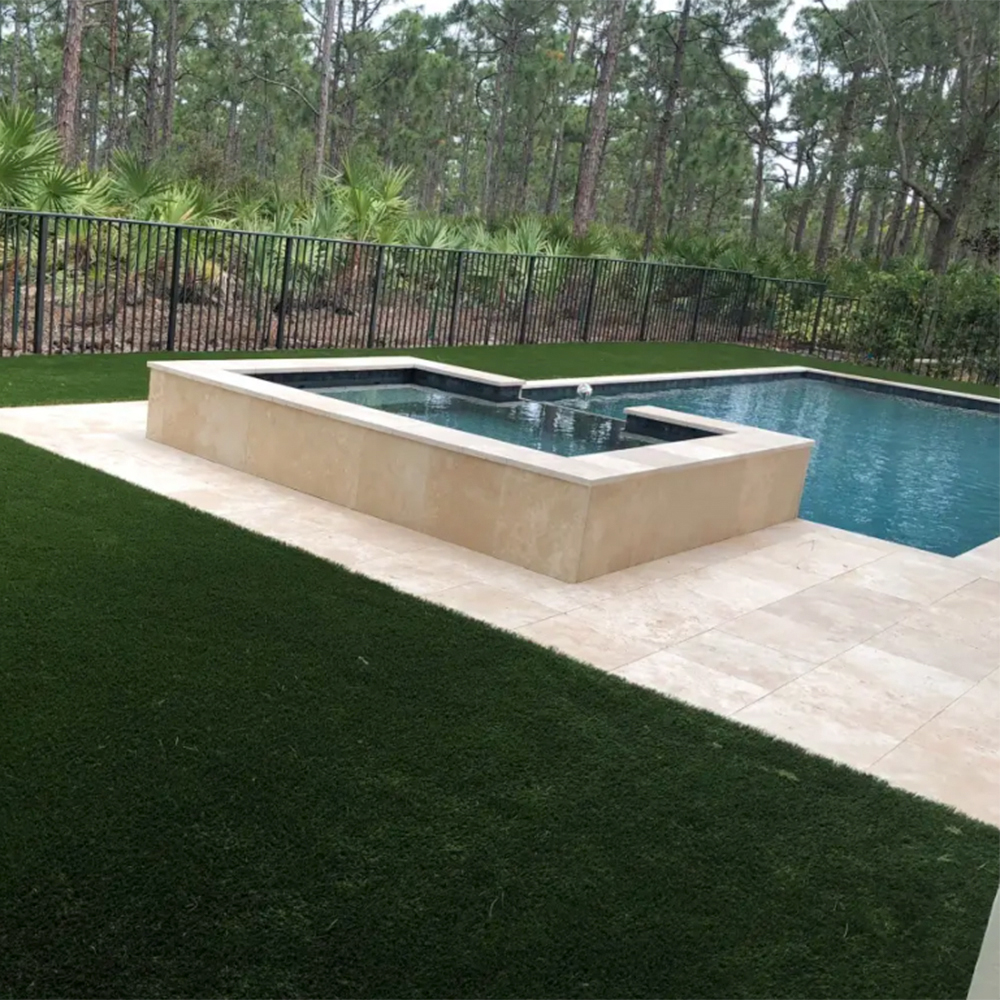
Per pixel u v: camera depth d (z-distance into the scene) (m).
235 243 12.73
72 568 4.21
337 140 36.56
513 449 5.28
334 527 5.37
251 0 37.16
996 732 3.78
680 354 16.08
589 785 3.04
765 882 2.65
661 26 31.91
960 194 24.36
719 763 3.27
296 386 7.77
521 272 15.11
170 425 6.62
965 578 5.73
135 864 2.41
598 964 2.27
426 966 2.20
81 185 11.20
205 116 41.66
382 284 13.27
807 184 33.22
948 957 2.43
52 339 9.66
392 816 2.75
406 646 3.88
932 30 24.62
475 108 46.16
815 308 18.77
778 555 5.85
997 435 12.33
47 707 3.08
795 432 11.25
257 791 2.79
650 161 44.75
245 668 3.52
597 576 5.09
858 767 3.39
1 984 2.01
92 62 35.00
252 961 2.15
